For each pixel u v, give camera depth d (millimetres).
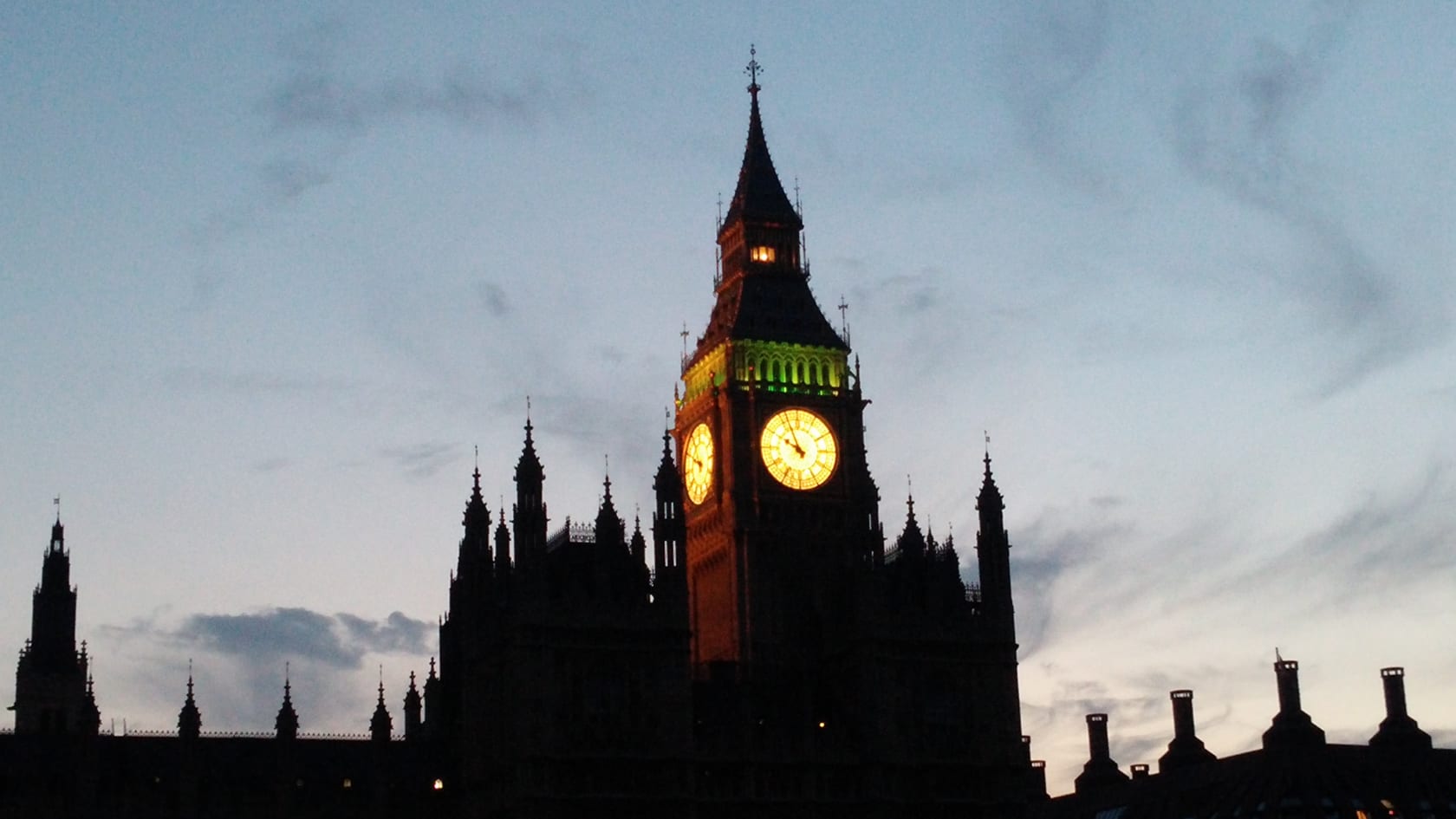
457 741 155875
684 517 149250
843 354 165750
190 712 147000
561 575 146750
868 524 157000
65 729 161125
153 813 143250
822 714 153500
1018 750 152125
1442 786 168375
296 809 147125
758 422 161500
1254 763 171125
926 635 152250
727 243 171875
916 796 148750
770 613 157375
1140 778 194250
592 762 141625
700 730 147125
